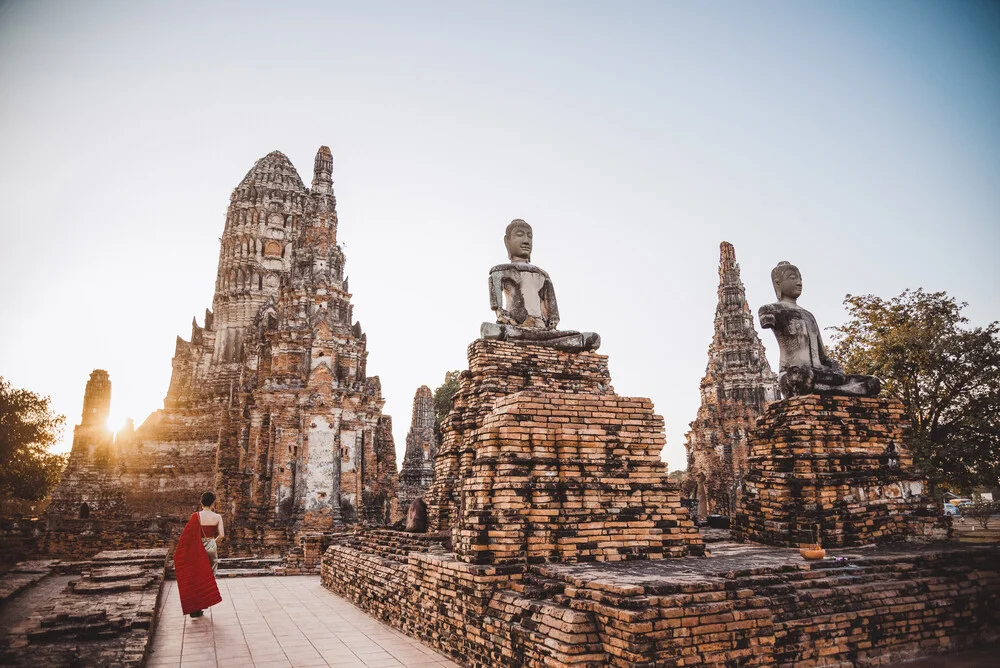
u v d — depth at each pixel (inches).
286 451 1390.3
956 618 442.3
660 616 331.0
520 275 763.4
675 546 485.7
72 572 865.5
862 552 506.3
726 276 2637.8
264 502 1382.9
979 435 832.9
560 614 356.8
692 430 2395.4
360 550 742.5
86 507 1612.9
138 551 970.7
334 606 680.4
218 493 1374.3
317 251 1605.6
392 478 1708.9
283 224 2596.0
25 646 405.1
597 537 467.2
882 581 438.9
